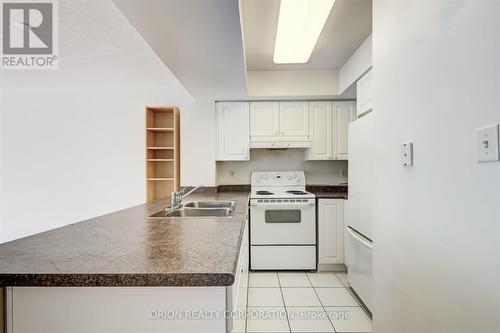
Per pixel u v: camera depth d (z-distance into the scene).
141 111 3.52
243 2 1.86
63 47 2.40
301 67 3.11
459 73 0.91
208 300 0.79
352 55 2.77
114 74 3.04
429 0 1.08
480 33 0.82
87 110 3.50
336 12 2.04
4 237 3.42
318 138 3.38
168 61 2.07
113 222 1.45
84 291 0.79
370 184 1.98
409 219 1.23
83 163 3.49
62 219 3.47
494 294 0.78
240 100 3.37
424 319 1.12
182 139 3.35
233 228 1.30
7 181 3.44
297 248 3.08
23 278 0.75
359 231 2.23
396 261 1.35
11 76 3.07
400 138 1.31
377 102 1.56
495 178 0.77
